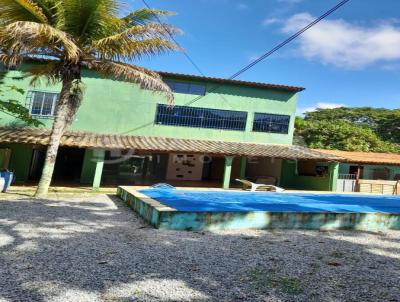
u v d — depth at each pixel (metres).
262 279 5.50
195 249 7.21
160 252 6.83
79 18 13.08
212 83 24.03
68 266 5.64
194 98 23.67
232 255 6.88
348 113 74.69
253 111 24.66
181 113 23.52
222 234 8.89
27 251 6.32
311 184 24.25
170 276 5.45
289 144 25.23
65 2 12.44
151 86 13.64
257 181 24.78
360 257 7.20
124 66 13.60
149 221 9.81
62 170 22.61
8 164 19.28
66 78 13.95
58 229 8.30
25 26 10.62
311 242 8.46
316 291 5.07
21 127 20.52
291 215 10.26
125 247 7.05
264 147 23.30
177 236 8.35
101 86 22.11
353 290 5.18
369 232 10.34
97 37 13.84
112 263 5.94
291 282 5.42
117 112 22.34
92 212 11.12
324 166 24.91
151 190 15.23
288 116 25.30
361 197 18.89
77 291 4.64
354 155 26.88
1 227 8.08
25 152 19.88
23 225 8.45
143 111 22.78
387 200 18.30
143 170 26.59
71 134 19.88
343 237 9.30
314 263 6.57
